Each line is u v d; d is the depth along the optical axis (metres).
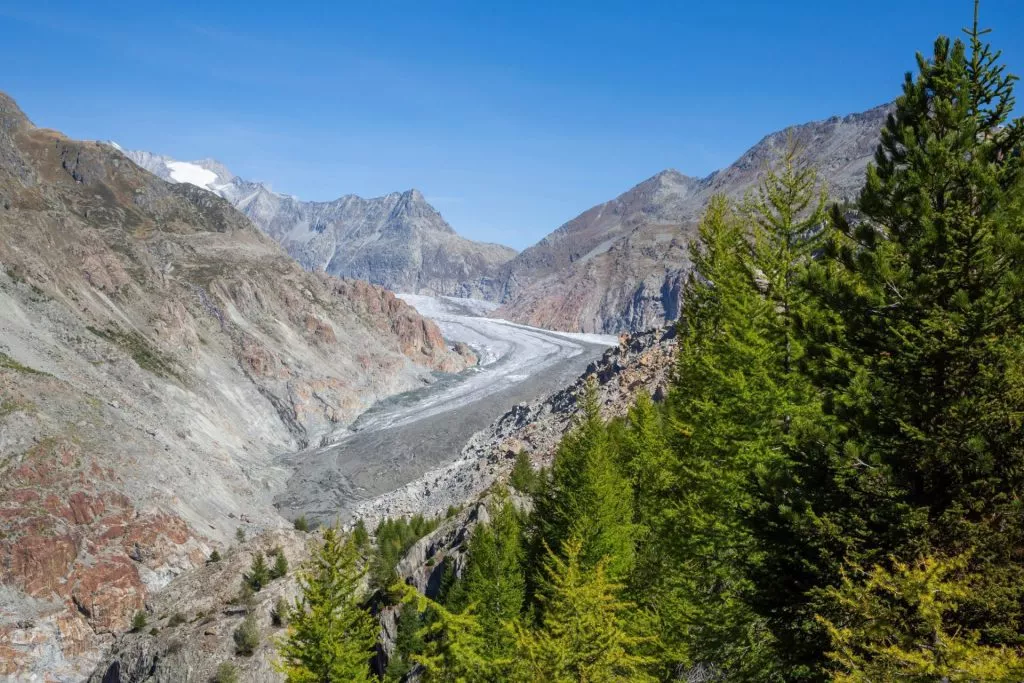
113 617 77.69
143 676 58.03
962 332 15.31
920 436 15.10
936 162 16.62
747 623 21.41
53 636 72.94
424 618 43.81
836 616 15.59
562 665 18.69
